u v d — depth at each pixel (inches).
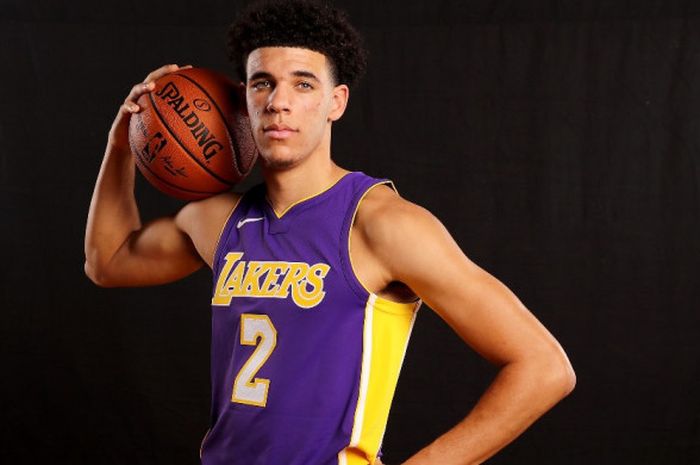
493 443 54.4
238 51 62.9
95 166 130.1
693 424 125.0
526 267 126.7
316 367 55.7
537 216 126.8
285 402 55.8
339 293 56.2
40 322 130.0
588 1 126.2
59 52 130.1
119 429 130.0
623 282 126.0
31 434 129.6
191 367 130.3
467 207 127.3
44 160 130.3
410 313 58.7
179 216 69.6
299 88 58.9
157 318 130.5
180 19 129.8
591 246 126.2
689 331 125.4
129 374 130.1
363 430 56.1
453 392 127.6
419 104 127.7
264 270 58.8
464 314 55.2
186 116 64.3
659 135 125.0
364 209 58.1
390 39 128.1
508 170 126.9
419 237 55.3
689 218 125.0
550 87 126.4
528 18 126.7
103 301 130.3
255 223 61.7
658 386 125.6
